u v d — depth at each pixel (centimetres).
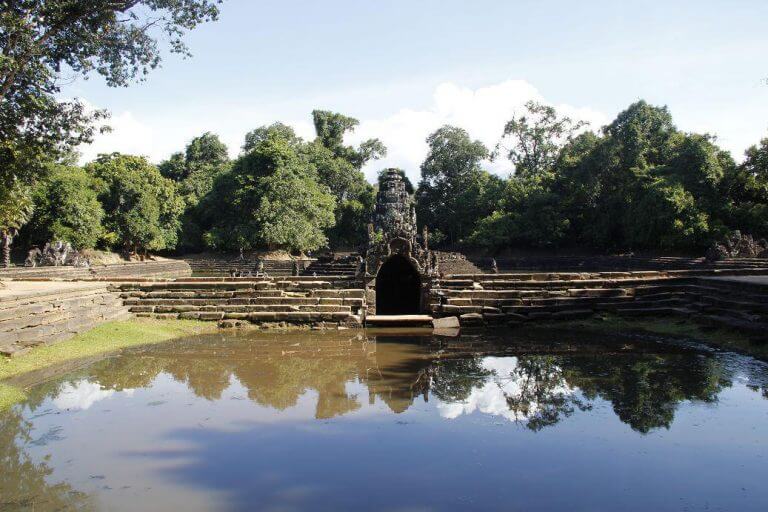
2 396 1121
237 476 777
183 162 7856
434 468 804
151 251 6619
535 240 6650
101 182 5431
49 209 4653
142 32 1881
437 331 2011
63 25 1712
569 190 6912
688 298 2167
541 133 7850
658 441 904
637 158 6053
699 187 5191
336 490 732
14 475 779
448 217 7906
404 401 1147
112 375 1364
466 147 8075
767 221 4778
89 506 688
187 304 2200
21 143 1794
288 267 5575
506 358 1558
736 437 917
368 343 1800
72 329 1719
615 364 1452
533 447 883
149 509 682
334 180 7956
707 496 712
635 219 5562
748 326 1669
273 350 1692
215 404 1123
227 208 6438
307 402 1141
